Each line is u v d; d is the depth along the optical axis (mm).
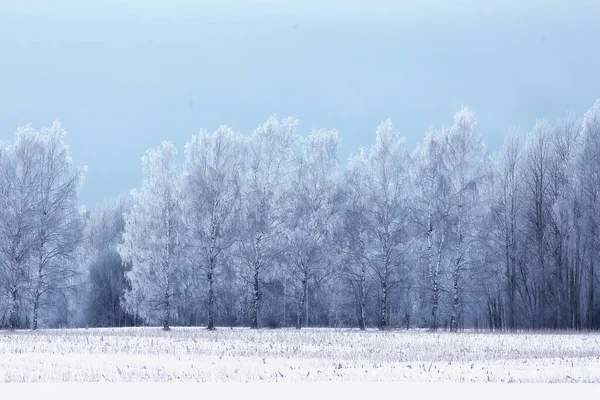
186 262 80188
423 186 80625
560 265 79750
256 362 35125
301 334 60531
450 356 38562
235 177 82188
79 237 79375
